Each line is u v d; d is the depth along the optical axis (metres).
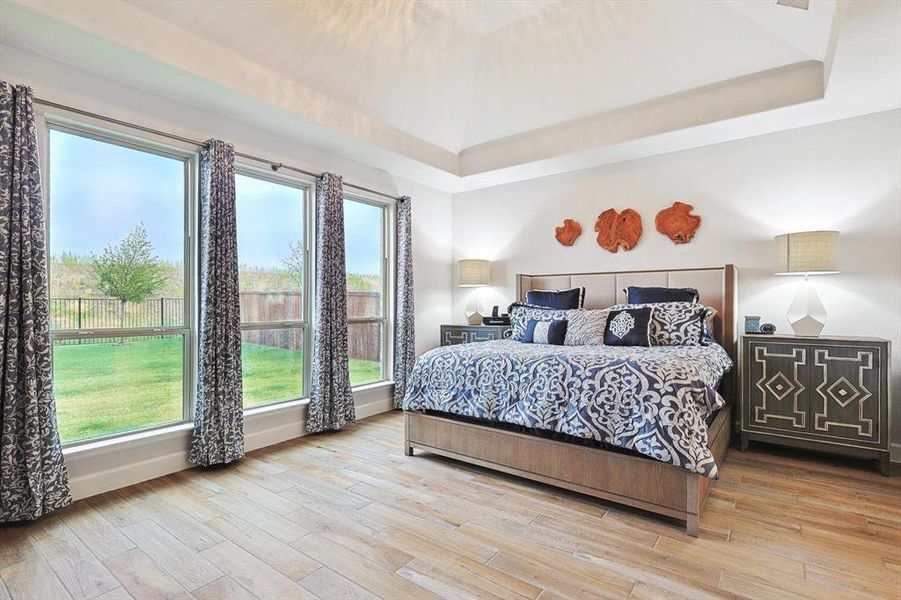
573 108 3.95
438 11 3.23
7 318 2.24
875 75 2.75
